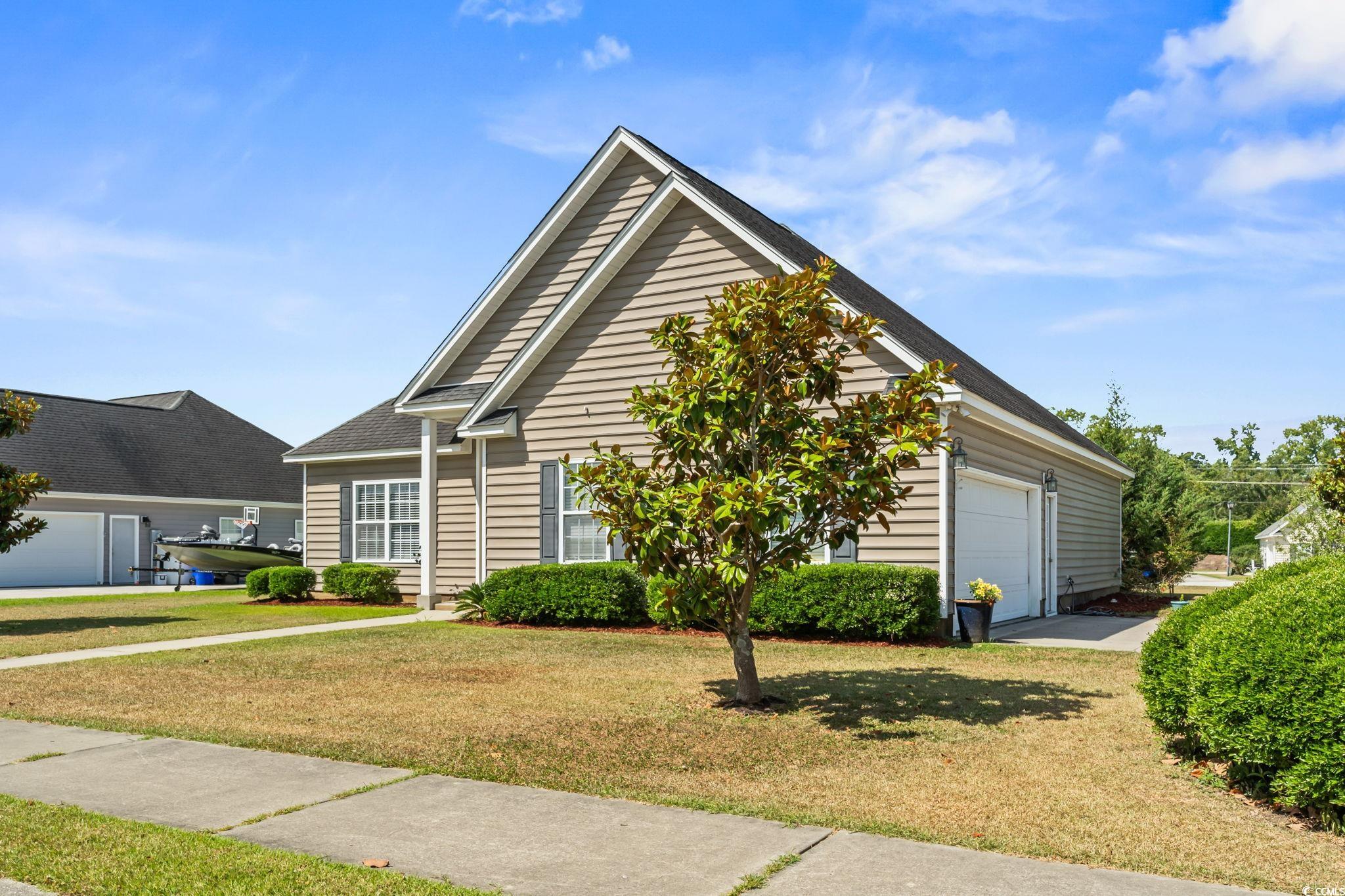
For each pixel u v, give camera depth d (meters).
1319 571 6.37
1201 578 51.28
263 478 38.69
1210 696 5.77
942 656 12.02
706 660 11.68
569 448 16.66
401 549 20.77
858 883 4.39
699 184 16.50
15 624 16.59
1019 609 17.92
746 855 4.79
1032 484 18.22
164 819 5.40
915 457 8.13
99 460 33.56
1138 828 5.25
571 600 15.27
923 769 6.54
